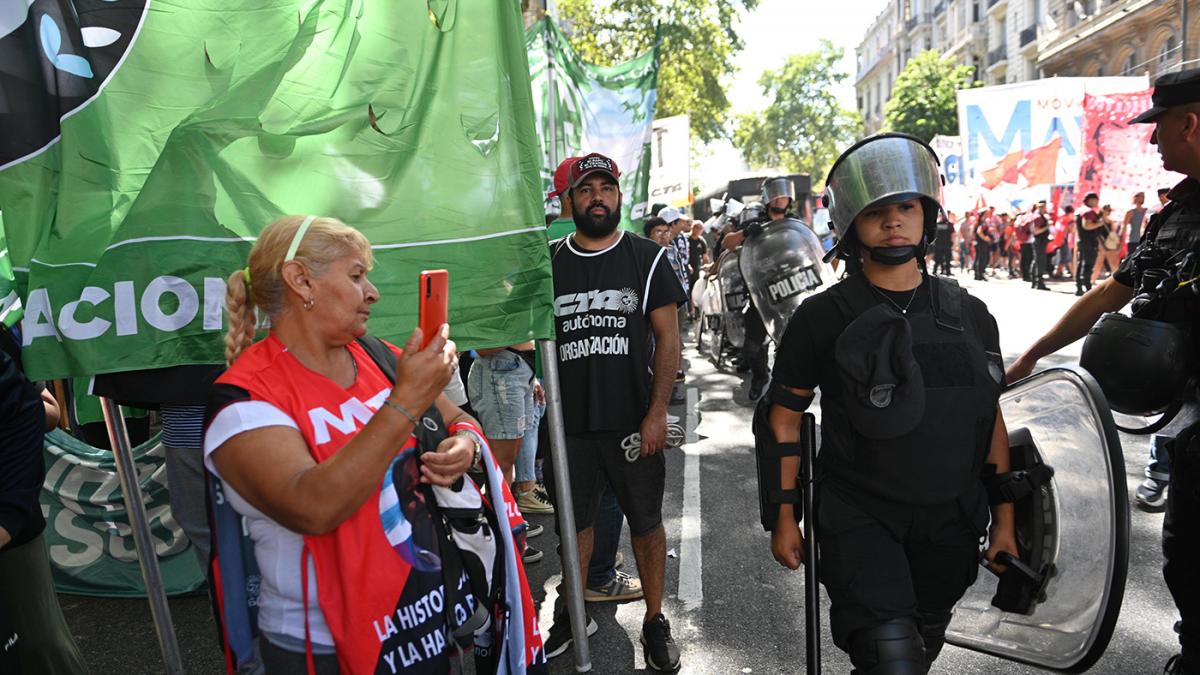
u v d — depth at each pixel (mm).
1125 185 14758
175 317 2570
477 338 2889
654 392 3100
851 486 2203
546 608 3770
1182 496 2359
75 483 3916
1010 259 20234
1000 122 17031
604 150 7254
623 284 3096
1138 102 14539
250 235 2641
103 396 2650
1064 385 2217
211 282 2596
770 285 6047
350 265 1688
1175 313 2383
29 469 1916
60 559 3893
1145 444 5598
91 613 3752
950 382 2107
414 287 2832
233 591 1678
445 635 1722
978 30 48344
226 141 2633
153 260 2553
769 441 2324
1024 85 16859
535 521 4867
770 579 3951
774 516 2326
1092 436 2102
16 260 2525
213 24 2748
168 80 2711
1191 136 2363
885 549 2145
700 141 34000
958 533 2170
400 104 2848
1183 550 2373
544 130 6684
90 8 2613
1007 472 2305
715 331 9570
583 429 3129
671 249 9148
